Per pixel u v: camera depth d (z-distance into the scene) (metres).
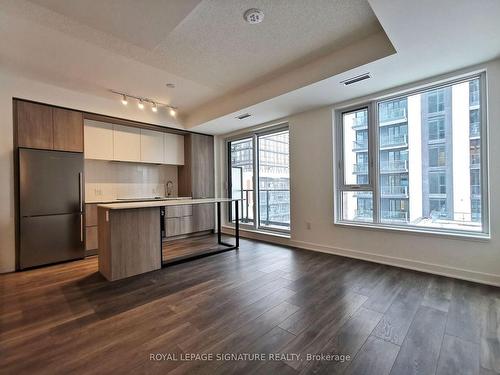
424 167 3.09
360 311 2.06
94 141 4.20
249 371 1.42
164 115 4.87
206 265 3.33
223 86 3.69
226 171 5.86
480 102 2.67
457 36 2.09
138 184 5.11
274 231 4.86
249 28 2.33
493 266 2.53
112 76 3.33
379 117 3.43
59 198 3.54
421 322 1.88
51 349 1.62
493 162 2.53
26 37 2.44
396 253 3.20
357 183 3.67
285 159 4.86
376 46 2.45
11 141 3.25
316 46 2.66
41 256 3.37
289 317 1.99
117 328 1.86
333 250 3.82
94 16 2.03
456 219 2.87
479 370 1.39
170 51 2.73
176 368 1.45
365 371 1.40
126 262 2.95
